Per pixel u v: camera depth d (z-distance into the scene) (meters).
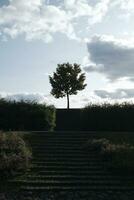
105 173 21.11
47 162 22.30
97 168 21.69
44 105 31.39
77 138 26.48
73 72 53.66
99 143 24.47
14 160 20.38
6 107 30.94
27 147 23.48
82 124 33.19
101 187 19.42
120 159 21.83
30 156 21.89
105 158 22.81
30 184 19.38
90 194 18.62
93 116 32.53
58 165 22.11
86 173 21.02
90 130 32.50
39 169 21.30
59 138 26.31
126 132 29.16
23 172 20.62
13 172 20.08
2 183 19.36
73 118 36.56
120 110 32.03
